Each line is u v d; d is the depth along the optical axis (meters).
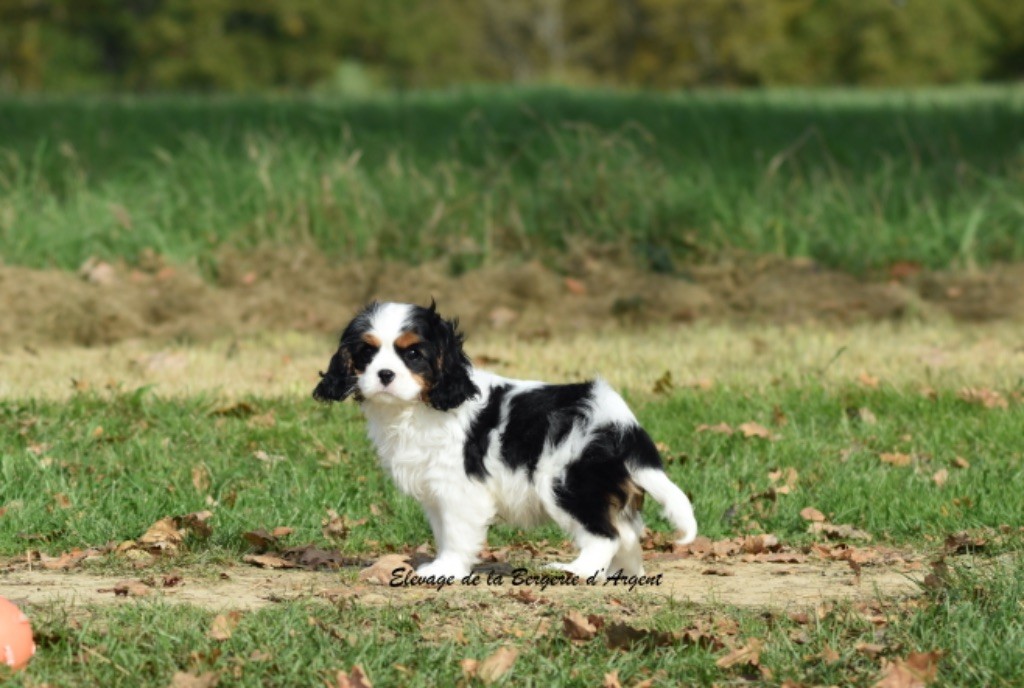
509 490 6.71
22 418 10.30
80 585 6.73
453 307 16.03
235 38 68.12
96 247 17.19
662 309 16.11
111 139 21.05
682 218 18.27
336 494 8.73
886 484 8.96
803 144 21.05
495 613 6.18
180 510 8.30
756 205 18.58
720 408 10.80
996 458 9.56
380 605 6.26
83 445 9.61
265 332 15.09
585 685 5.30
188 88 66.94
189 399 11.05
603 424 6.58
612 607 6.30
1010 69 75.19
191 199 18.75
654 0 73.75
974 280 16.94
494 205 18.48
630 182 18.72
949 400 10.94
